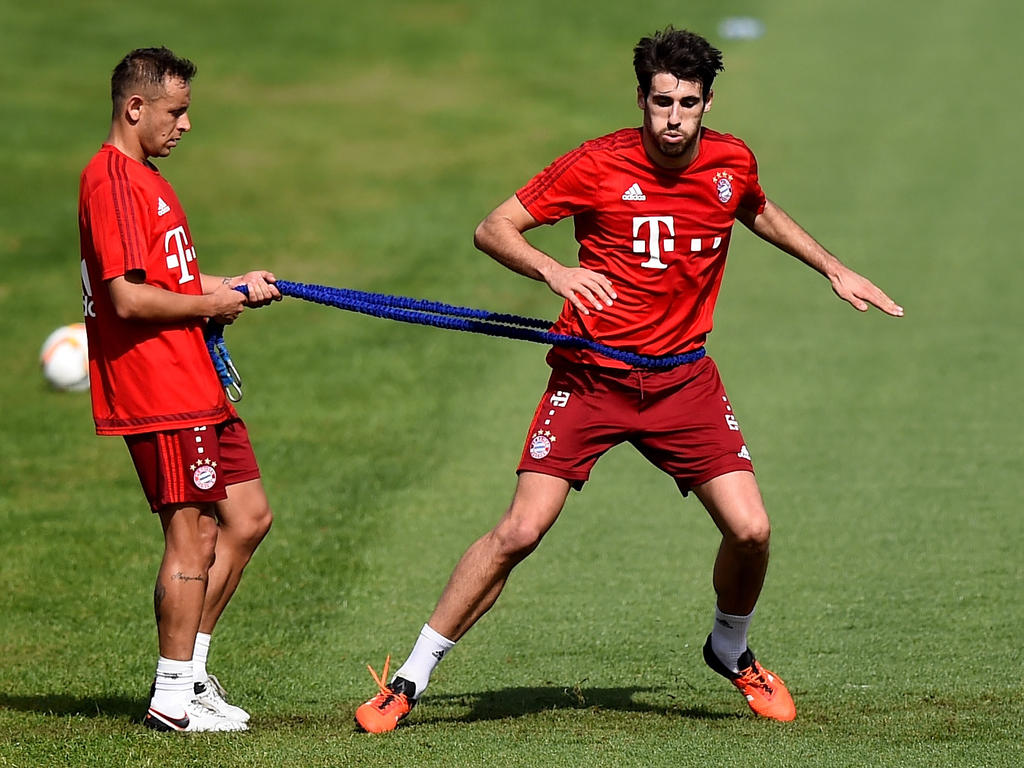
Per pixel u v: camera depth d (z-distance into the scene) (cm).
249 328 4669
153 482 1689
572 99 8100
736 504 1725
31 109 7581
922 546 2650
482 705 1889
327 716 1839
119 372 1667
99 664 2105
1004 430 3456
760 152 7025
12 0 9769
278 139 7269
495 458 3350
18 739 1667
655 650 2162
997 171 6638
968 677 1977
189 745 1633
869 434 3453
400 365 4228
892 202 6175
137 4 9881
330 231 5872
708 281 1752
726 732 1695
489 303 4925
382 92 8188
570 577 2541
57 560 2644
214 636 2241
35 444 3534
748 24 9600
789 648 2136
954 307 4716
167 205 1688
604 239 1720
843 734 1678
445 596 1739
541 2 10231
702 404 1750
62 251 5600
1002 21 9606
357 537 2783
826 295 4934
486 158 7012
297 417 3719
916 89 8162
